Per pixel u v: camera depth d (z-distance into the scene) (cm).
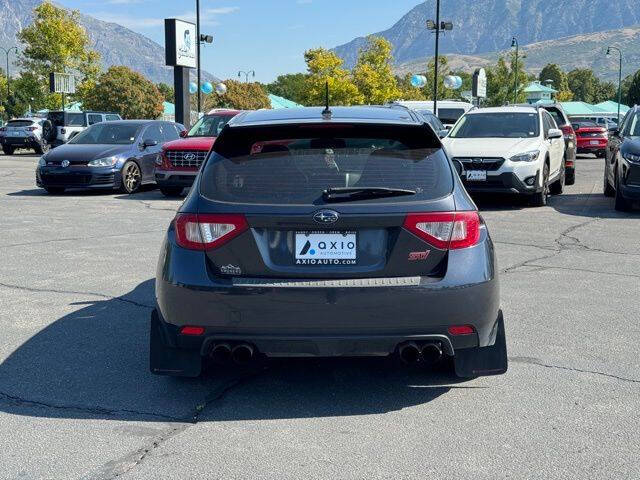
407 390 434
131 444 360
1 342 527
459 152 1300
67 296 662
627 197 1208
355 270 382
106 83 6550
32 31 5634
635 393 429
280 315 379
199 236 389
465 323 387
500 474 328
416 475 327
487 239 407
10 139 3541
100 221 1158
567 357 493
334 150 405
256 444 360
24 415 397
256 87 8388
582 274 758
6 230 1056
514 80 8906
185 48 3044
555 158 1459
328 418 393
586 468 333
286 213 381
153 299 651
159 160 1528
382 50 6662
